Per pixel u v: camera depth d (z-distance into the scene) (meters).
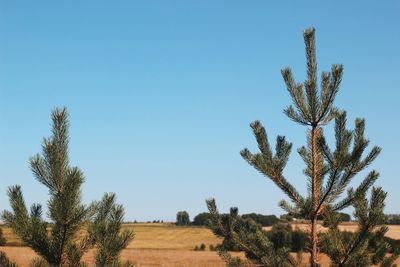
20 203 7.86
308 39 9.70
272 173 9.46
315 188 9.50
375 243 8.92
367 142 8.79
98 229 8.26
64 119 7.92
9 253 43.88
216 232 9.74
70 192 7.53
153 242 100.75
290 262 9.38
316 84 9.66
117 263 8.39
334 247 8.94
